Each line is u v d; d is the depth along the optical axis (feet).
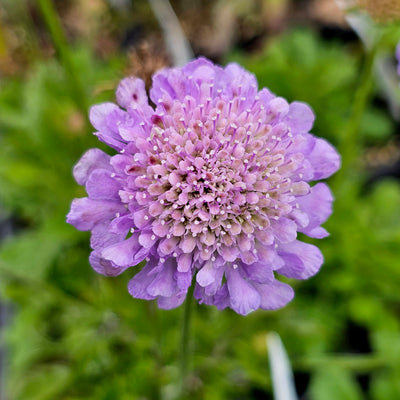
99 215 0.49
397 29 0.67
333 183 0.77
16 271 0.73
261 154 0.51
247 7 1.25
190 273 0.49
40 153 0.79
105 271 0.49
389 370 0.71
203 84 0.51
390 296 0.76
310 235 0.52
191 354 0.68
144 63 0.60
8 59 1.00
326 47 1.20
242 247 0.50
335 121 0.92
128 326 0.70
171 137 0.50
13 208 0.84
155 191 0.50
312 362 0.70
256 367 0.69
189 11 1.23
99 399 0.68
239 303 0.50
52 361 0.77
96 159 0.50
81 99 0.71
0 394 0.74
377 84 1.03
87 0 1.12
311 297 0.78
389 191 0.88
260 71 0.92
